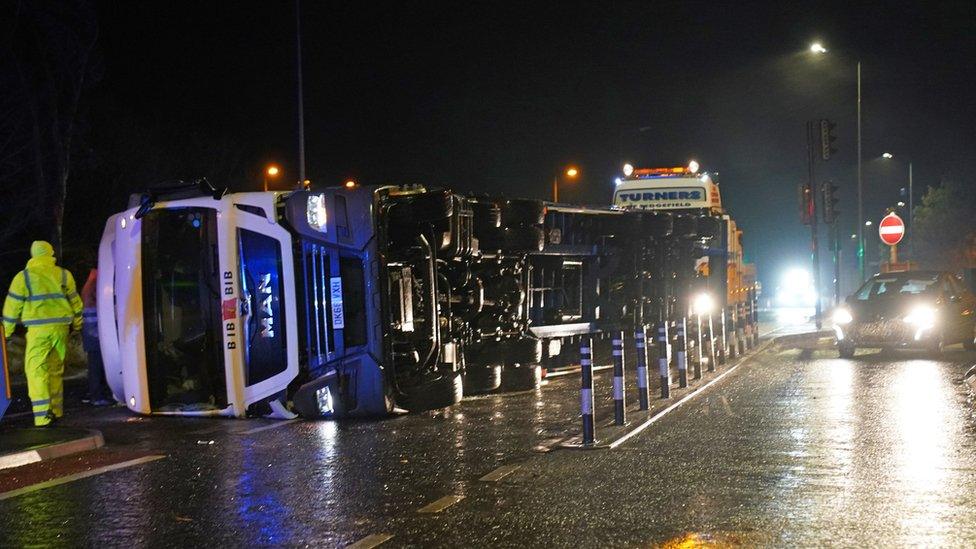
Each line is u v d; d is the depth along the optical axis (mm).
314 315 13078
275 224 13039
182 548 6973
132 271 13664
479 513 7652
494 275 15578
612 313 19109
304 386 13000
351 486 8797
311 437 11633
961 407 12477
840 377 16328
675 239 20844
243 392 13242
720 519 7262
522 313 16094
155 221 13828
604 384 16516
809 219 30047
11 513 8117
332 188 13148
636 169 25031
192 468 9883
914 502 7605
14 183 23250
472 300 14906
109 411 14656
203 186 13297
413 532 7172
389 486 8742
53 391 12828
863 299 20719
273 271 13203
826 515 7289
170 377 13930
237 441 11516
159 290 13828
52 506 8336
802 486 8250
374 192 12844
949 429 10852
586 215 18281
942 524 6961
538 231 15891
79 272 27453
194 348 13961
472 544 6828
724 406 13172
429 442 11016
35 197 23328
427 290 13641
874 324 19969
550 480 8758
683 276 21562
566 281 18094
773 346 24344
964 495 7801
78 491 8898
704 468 9078
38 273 12438
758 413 12422
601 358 18906
